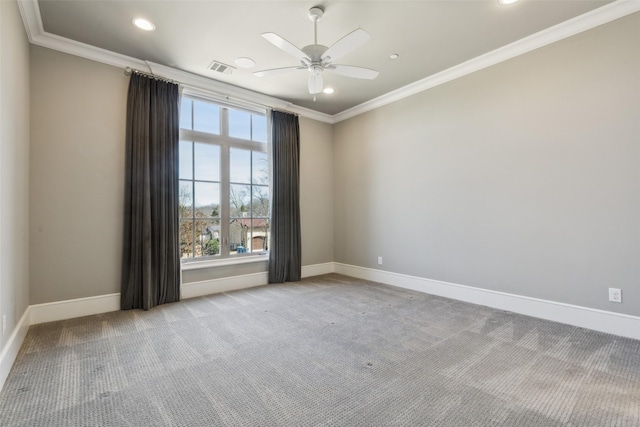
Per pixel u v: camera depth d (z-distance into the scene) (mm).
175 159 3760
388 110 4668
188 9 2656
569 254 2961
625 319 2658
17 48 2424
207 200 4234
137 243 3455
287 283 4746
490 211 3531
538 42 3100
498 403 1762
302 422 1614
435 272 4086
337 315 3279
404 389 1911
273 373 2109
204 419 1640
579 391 1867
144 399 1814
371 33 3012
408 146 4398
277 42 2459
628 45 2621
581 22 2816
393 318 3178
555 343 2539
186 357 2340
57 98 3117
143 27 2914
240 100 4406
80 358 2309
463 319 3129
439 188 4031
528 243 3232
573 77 2914
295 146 4996
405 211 4449
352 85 4250
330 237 5594
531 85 3188
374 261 4906
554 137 3043
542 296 3141
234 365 2221
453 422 1608
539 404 1747
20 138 2572
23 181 2703
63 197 3141
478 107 3619
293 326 2973
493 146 3496
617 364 2182
